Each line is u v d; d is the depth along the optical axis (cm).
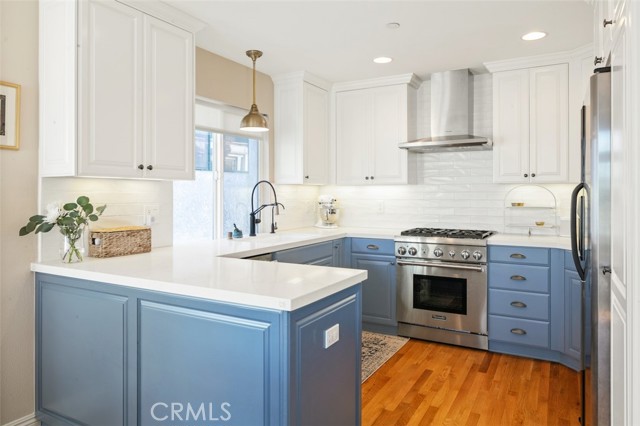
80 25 217
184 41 276
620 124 134
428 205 434
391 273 392
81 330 212
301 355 158
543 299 329
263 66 384
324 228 450
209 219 354
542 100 357
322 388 171
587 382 191
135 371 191
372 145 430
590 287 181
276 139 419
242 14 273
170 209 309
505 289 343
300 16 278
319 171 431
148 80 251
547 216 381
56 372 224
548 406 258
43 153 233
